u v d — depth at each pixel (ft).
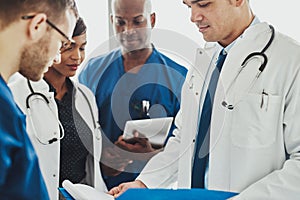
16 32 2.64
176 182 4.64
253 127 4.76
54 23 2.73
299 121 4.57
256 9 7.29
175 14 7.30
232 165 4.86
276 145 4.75
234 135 4.84
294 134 4.60
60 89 5.53
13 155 2.35
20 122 2.41
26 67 2.73
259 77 4.77
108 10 7.49
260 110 4.72
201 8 4.72
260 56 4.75
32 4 2.64
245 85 4.74
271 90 4.73
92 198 3.88
